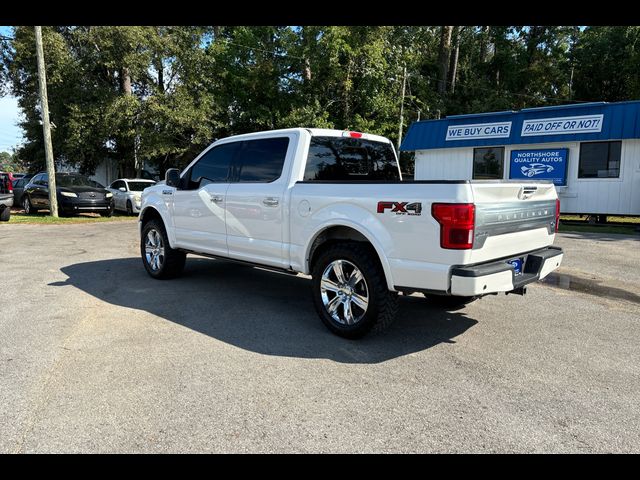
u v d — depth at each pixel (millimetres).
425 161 17875
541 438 2869
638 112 13531
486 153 16453
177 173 6375
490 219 3883
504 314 5453
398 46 28844
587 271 7902
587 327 4977
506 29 34750
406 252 3979
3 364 3854
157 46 22062
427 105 31547
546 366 3934
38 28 16141
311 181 4793
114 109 21438
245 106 27547
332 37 25109
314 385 3541
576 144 14625
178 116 22172
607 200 14289
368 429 2951
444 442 2824
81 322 4949
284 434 2889
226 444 2781
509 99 33094
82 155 23484
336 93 27594
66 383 3521
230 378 3643
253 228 5371
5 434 2854
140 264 8305
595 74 33938
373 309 4246
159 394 3363
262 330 4773
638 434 2916
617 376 3742
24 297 5973
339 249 4441
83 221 16297
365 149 5777
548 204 4805
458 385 3561
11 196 15500
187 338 4508
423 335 4688
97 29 20672
